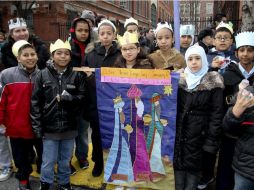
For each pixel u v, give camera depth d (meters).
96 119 3.91
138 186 3.68
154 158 3.58
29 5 16.98
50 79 3.55
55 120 3.54
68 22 18.92
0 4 17.03
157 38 4.04
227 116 2.75
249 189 2.76
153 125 3.54
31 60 3.78
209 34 5.45
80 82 3.69
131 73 3.54
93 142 4.12
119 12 30.23
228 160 3.40
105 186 3.87
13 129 3.79
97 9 24.66
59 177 3.80
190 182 3.47
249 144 2.68
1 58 4.47
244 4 6.05
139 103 3.56
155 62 4.05
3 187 4.09
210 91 3.24
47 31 18.14
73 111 3.62
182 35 5.10
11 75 3.80
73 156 4.80
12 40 4.39
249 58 3.17
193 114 3.31
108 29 3.96
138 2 36.97
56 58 3.55
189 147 3.35
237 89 3.23
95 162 4.19
